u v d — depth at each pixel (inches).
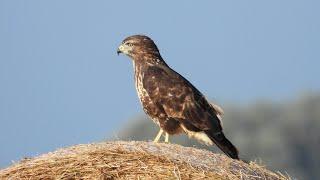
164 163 570.6
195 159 580.1
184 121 708.0
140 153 575.5
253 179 584.4
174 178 562.9
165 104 715.4
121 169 569.3
